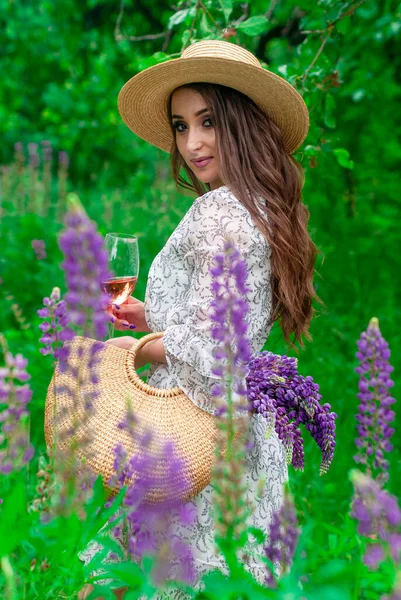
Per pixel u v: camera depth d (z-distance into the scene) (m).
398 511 1.77
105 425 2.55
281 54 7.46
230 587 1.86
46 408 2.71
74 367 2.44
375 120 8.41
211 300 2.64
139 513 2.41
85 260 2.16
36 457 4.08
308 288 2.98
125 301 3.15
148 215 7.53
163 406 2.63
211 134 2.98
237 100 2.98
